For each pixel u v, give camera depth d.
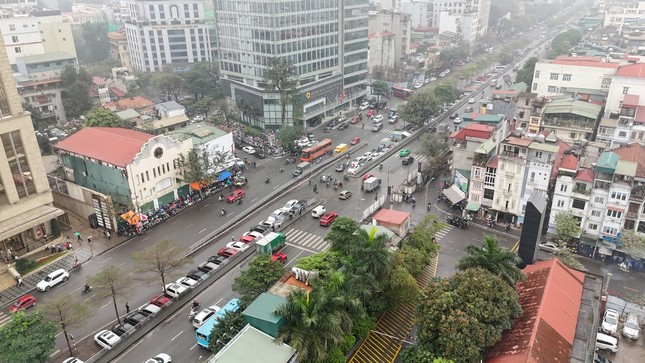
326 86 154.88
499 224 89.81
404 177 110.19
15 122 78.62
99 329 62.81
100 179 93.44
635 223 75.88
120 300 68.62
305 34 143.38
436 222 72.06
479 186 90.19
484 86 197.25
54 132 135.75
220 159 102.75
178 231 88.00
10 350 48.09
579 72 132.88
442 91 159.75
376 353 54.38
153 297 69.25
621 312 64.94
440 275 72.56
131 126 126.06
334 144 133.62
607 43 195.75
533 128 118.31
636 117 106.44
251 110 144.50
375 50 193.50
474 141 95.38
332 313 47.19
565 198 80.81
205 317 61.19
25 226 79.19
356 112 164.75
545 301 51.41
